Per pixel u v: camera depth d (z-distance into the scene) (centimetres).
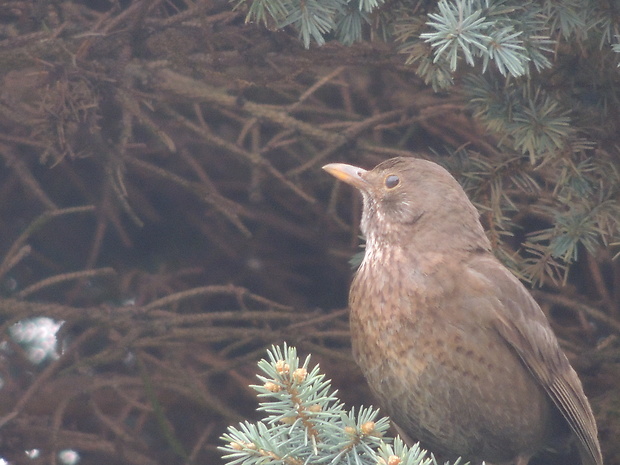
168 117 1145
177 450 1021
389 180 869
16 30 1002
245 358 1064
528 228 1115
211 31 916
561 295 1065
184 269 1226
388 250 841
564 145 855
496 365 803
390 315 805
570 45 868
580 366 1018
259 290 1265
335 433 652
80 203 1252
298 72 940
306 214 1259
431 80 847
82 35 916
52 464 1053
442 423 821
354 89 1184
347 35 812
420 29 822
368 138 1199
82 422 1184
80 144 973
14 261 976
